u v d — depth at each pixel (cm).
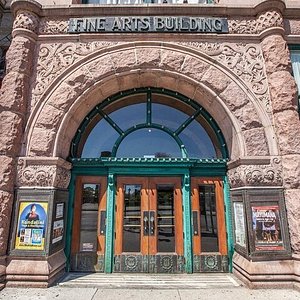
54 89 589
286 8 648
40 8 632
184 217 606
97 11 637
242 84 595
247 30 634
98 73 601
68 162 600
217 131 653
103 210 612
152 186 625
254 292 473
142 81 644
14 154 543
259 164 550
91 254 593
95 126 663
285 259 509
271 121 573
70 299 441
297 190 520
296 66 635
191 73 605
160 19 632
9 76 576
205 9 640
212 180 630
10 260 505
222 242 601
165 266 585
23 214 524
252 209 527
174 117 671
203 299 445
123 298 448
